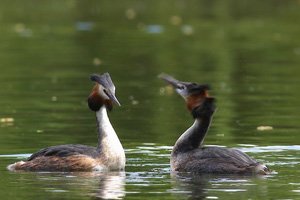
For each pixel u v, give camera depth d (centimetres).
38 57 2980
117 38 3441
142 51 3114
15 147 1694
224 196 1284
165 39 3412
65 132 1848
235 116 2031
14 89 2400
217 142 1738
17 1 4666
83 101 2227
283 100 2236
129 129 1883
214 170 1451
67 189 1346
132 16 4106
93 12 4256
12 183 1391
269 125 1920
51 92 2352
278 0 4738
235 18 4062
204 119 1536
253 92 2355
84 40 3381
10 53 3069
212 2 4697
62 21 3912
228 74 2658
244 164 1448
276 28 3716
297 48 3194
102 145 1527
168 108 2141
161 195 1298
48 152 1523
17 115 2042
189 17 4088
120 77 2597
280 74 2661
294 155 1603
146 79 2564
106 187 1359
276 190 1316
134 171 1495
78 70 2709
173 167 1502
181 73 2655
